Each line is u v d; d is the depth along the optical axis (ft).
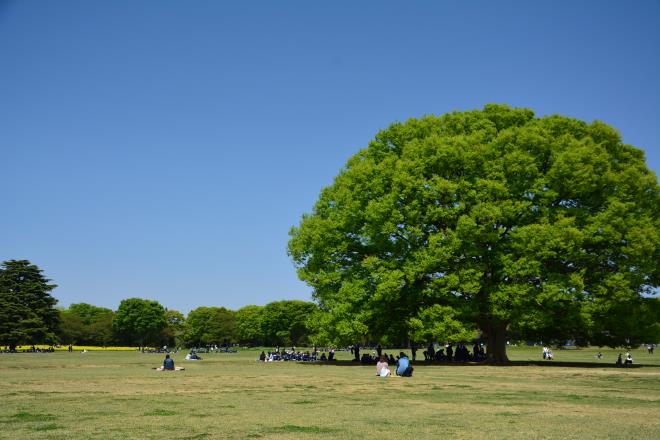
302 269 159.22
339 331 141.49
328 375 108.88
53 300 363.76
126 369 132.57
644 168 144.25
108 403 60.59
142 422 46.91
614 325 137.90
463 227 130.31
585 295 132.57
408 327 152.05
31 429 42.98
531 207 136.56
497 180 137.39
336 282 150.20
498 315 132.16
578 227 135.03
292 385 85.35
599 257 136.87
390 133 159.43
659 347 403.34
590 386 84.07
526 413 53.72
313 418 49.90
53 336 357.61
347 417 50.62
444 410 55.88
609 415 52.42
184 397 67.41
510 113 155.94
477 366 138.10
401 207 142.61
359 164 154.81
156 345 548.72
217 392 74.02
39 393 71.41
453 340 130.11
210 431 42.50
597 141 148.15
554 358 206.80
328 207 163.12
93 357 230.07
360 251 155.02
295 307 534.37
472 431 43.06
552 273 133.39
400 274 135.13
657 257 139.33
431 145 143.02
